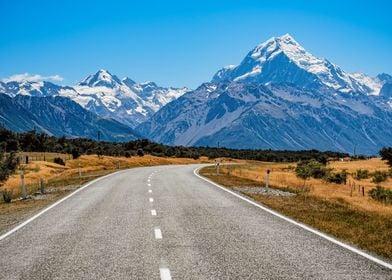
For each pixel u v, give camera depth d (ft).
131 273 25.61
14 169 129.90
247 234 37.47
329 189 122.31
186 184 96.53
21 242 35.35
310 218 46.57
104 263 27.94
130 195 72.64
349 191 119.75
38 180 152.46
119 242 34.42
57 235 38.04
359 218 46.96
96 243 34.19
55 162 252.42
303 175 165.78
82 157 291.38
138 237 36.35
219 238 35.73
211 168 201.36
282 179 151.84
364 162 324.19
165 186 91.09
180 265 27.25
